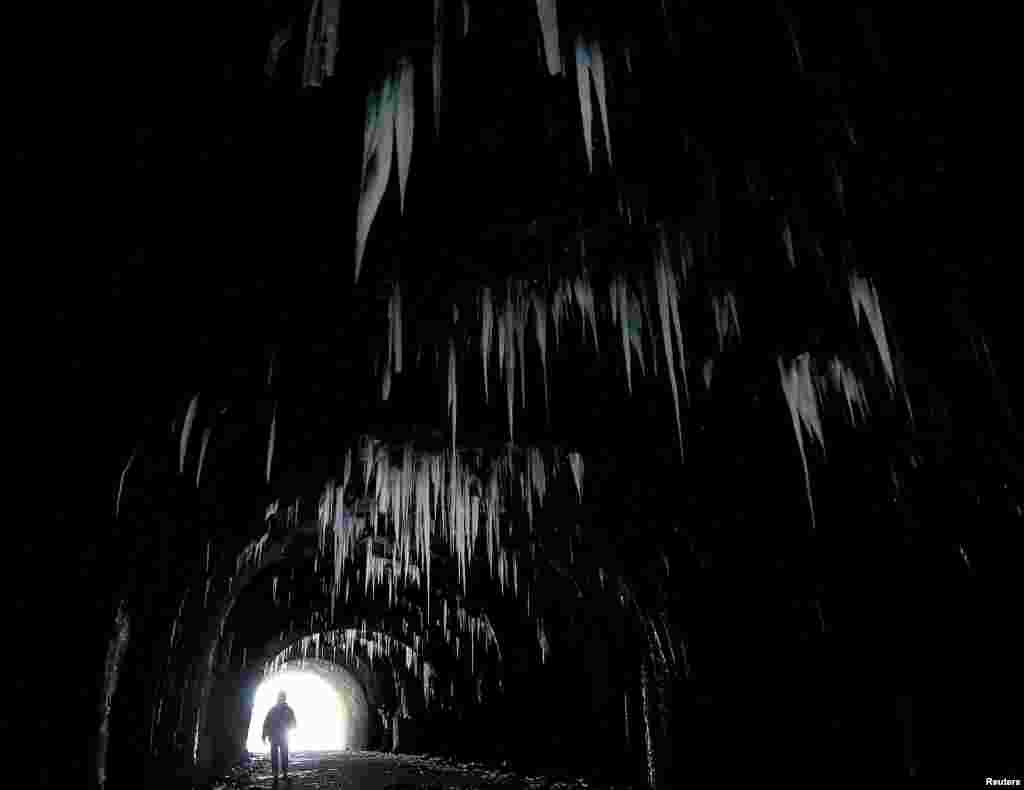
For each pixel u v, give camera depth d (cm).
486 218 605
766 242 620
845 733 957
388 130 412
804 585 1006
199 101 414
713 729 1145
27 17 328
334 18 341
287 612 2075
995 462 727
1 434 425
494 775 1872
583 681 1681
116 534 604
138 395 564
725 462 996
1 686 441
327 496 1176
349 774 1902
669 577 1216
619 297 695
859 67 445
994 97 444
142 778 829
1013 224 511
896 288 608
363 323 727
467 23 380
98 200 426
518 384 923
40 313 434
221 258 546
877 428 804
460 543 1162
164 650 905
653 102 500
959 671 847
